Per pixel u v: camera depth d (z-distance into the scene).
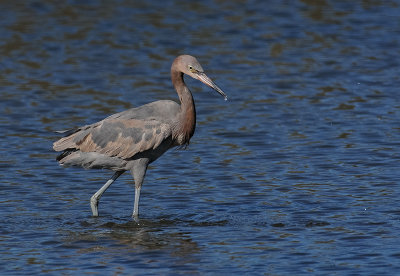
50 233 11.46
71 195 13.48
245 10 30.39
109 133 12.27
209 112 19.19
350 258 10.24
